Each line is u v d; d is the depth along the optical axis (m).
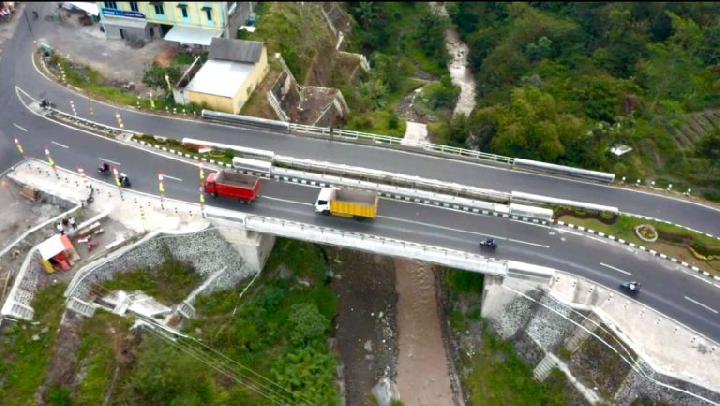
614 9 100.19
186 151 67.00
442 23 117.75
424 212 61.28
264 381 53.38
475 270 55.22
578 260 57.22
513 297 56.31
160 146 67.31
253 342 55.72
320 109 83.62
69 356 48.44
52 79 76.75
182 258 58.19
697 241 59.12
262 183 63.44
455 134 79.38
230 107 72.94
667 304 53.75
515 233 59.47
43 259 51.88
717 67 83.62
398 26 125.06
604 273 56.22
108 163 64.50
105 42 85.12
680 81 80.62
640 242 59.31
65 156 65.00
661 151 72.94
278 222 56.75
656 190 66.25
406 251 55.19
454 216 61.00
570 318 53.69
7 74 76.81
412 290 66.19
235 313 57.66
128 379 48.56
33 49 82.25
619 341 50.59
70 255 53.31
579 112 79.56
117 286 54.22
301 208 60.69
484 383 56.53
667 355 49.69
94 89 75.75
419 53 118.75
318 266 64.44
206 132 70.56
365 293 65.12
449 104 99.62
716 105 79.06
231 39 81.38
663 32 97.75
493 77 97.31
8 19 88.12
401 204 62.19
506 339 58.09
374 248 55.88
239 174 60.94
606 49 94.44
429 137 83.50
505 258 56.69
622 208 63.31
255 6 94.75
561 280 55.34
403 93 104.19
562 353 53.81
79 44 84.31
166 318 53.78
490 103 86.75
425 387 58.00
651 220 61.56
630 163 69.69
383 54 113.69
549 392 53.50
